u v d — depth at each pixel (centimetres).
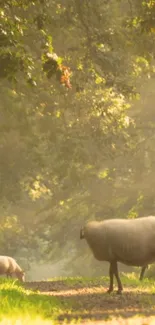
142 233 1521
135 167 4956
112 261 1543
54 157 3953
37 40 2880
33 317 1020
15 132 3619
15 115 3256
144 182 5028
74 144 3669
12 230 5544
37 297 1391
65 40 3219
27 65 1845
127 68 3228
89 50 3067
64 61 3111
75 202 5322
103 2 3058
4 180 3900
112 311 1225
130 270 4950
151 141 4938
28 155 3838
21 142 3709
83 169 4472
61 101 3325
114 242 1523
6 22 1819
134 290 1677
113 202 5222
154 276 2331
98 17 3048
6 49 1789
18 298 1290
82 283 1944
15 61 1803
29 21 2128
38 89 3191
